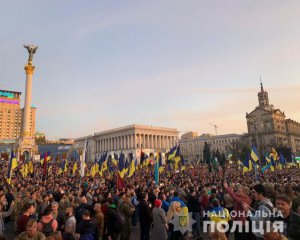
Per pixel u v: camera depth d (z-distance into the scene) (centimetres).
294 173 3941
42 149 8950
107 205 1138
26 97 7406
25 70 7506
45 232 773
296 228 552
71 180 3086
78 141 17825
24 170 3891
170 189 1864
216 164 4803
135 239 1423
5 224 1773
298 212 590
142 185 2194
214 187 1702
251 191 1254
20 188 2028
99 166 3922
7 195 1662
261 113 12381
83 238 821
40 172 4503
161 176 3762
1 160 6769
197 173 4216
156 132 15238
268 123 12150
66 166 4719
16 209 1485
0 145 9450
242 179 2806
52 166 5197
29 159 6869
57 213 1080
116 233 1028
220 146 16688
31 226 671
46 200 1348
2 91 15050
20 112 15525
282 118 12862
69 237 755
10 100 15188
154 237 1050
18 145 7400
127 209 1174
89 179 3183
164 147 15462
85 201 1173
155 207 1079
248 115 12719
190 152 17962
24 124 7394
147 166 4947
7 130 14862
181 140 18538
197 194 1658
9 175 2470
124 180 2716
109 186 2488
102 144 16462
